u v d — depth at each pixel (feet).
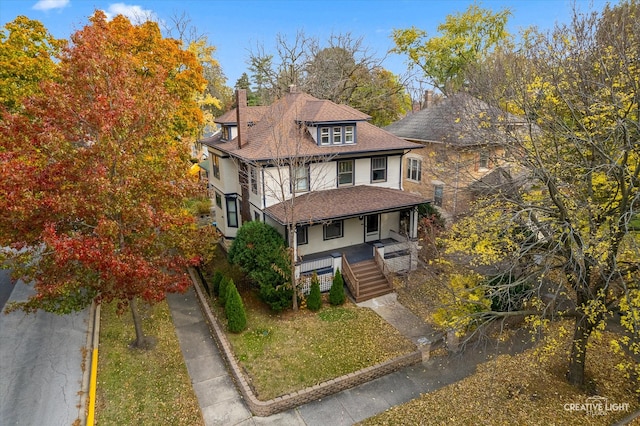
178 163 41.88
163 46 76.89
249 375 41.34
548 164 36.83
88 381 39.96
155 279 40.14
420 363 44.65
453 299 42.24
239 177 72.84
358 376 40.98
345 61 129.70
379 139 69.00
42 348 45.06
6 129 37.11
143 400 37.99
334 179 66.08
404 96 152.66
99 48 42.22
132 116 37.91
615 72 37.96
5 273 62.49
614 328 49.19
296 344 46.85
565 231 31.60
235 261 56.65
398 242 69.05
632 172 33.27
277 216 57.11
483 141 51.55
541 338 47.29
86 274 38.06
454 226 43.45
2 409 35.73
